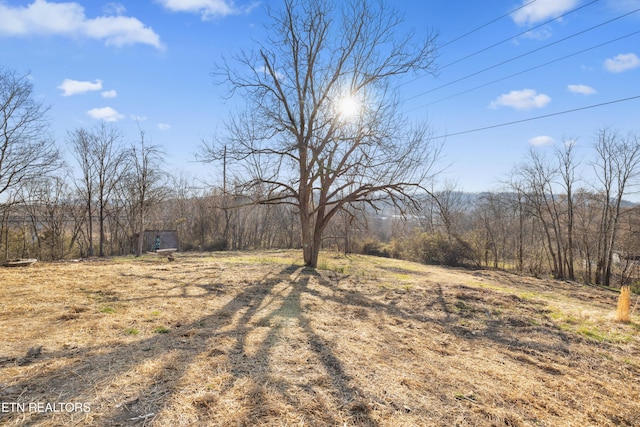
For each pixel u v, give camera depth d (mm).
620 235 22875
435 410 3240
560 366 5012
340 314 6910
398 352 4863
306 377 3645
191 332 4844
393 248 26828
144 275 9742
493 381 4160
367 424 2863
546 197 23141
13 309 5465
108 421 2594
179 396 3039
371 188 12609
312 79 13445
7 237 19531
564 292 15398
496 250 26516
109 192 21406
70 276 8961
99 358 3715
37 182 19203
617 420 3502
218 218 28031
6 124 16359
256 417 2811
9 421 2504
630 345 6180
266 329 5281
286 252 23719
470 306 8633
